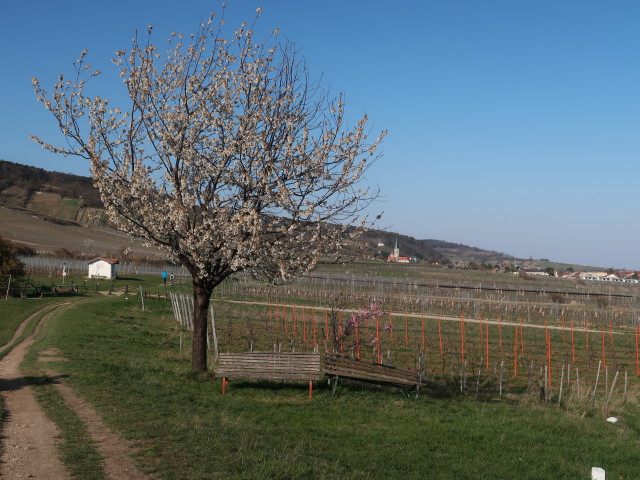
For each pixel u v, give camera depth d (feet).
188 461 34.86
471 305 226.99
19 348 82.74
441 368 94.89
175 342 104.47
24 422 41.75
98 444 37.19
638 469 46.06
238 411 51.21
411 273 405.59
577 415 65.00
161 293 216.74
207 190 64.03
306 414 53.47
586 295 296.10
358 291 256.32
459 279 387.34
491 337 146.61
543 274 578.25
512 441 50.72
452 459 44.62
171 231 62.39
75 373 60.23
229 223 61.26
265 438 42.29
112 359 73.41
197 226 63.00
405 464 41.60
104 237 512.63
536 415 61.57
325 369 60.64
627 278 642.63
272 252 62.85
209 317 151.94
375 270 398.21
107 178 61.05
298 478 34.17
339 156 64.85
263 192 62.95
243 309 177.37
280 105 63.93
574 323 193.57
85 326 111.24
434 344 126.62
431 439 49.11
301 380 64.80
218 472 33.32
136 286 249.55
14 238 428.15
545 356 118.01
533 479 41.75
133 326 121.19
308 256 64.59
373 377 63.16
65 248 390.21
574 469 43.96
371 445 45.47
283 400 57.77
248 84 64.49
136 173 60.75
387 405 59.62
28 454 34.76
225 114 63.52
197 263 62.34
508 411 62.75
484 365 102.32
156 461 34.47
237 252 61.46
